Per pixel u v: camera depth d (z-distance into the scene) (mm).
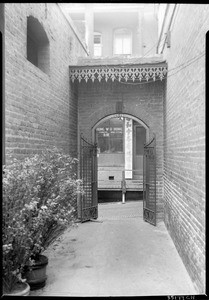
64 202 5078
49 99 6879
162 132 9539
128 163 16141
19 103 5145
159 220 9203
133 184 14164
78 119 9820
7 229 3652
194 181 4535
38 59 6871
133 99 9680
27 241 4039
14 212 3795
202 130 4027
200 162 4133
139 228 8266
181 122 5781
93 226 8508
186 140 5223
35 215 4238
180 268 5344
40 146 6238
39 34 6633
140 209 11297
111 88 9758
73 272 5176
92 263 5613
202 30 4043
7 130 4656
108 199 13758
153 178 9352
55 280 4820
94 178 9531
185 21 5344
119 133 16641
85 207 9281
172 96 7152
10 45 4773
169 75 7746
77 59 9516
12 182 3912
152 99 9609
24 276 4223
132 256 5996
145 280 4832
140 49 17750
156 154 9461
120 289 4477
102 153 16703
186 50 5242
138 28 18266
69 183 5145
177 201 6262
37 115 6070
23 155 5316
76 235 7570
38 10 6055
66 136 8375
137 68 8539
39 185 4340
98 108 9781
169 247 6551
